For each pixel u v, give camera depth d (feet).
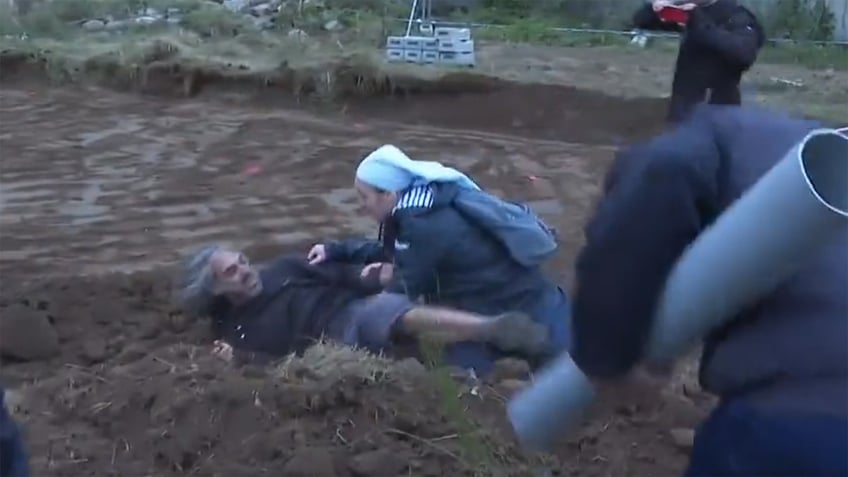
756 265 6.94
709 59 24.99
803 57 52.75
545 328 15.64
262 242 24.34
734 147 7.64
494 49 51.03
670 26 25.39
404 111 38.01
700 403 14.07
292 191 28.48
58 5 53.72
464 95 37.99
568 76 43.01
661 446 12.87
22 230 24.64
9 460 7.23
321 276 16.75
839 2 59.36
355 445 12.17
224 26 52.54
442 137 35.42
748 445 7.41
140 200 27.35
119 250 23.52
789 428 7.29
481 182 29.99
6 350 15.81
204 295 16.52
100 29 51.83
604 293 7.32
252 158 31.86
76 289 18.43
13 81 42.14
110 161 31.27
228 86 39.91
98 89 41.04
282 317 16.30
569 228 25.30
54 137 33.99
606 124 36.32
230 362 14.87
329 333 16.05
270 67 40.42
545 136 36.14
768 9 59.88
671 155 7.45
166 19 53.72
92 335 16.79
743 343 7.53
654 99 36.68
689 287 7.12
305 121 36.91
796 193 6.72
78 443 12.78
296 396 12.78
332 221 25.94
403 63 41.32
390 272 16.66
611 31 56.75
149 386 13.47
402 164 16.38
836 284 7.48
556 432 8.08
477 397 13.26
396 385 13.10
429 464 11.97
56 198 27.43
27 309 16.29
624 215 7.33
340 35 52.16
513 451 12.35
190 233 24.82
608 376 7.56
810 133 7.24
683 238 7.30
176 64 40.52
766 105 39.86
